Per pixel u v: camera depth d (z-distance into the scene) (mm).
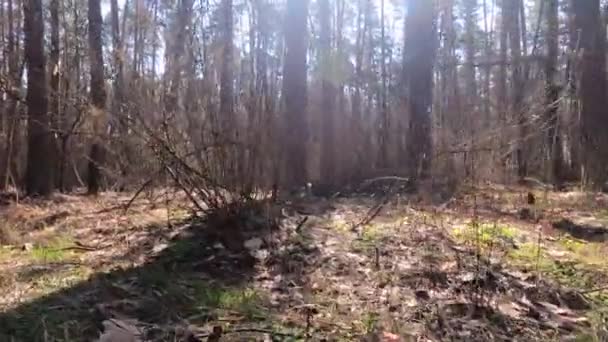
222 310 3256
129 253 4516
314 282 3812
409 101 9227
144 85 4785
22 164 14844
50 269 4121
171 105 4746
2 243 5215
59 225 6172
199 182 4793
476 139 6500
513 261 4391
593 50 10398
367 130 9656
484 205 6375
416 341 2971
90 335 2854
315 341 2873
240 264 4133
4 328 2883
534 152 8953
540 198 7301
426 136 8281
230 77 4957
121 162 5176
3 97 11742
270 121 5047
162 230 5172
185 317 3141
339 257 4316
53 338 2766
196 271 4004
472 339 3043
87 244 5082
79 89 6816
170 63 4852
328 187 8211
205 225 4902
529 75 12469
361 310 3330
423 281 3830
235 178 4832
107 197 9273
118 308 3197
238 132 4840
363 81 17422
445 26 16578
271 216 4938
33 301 3318
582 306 3646
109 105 4875
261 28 6504
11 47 14180
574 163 9977
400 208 6059
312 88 11812
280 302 3432
